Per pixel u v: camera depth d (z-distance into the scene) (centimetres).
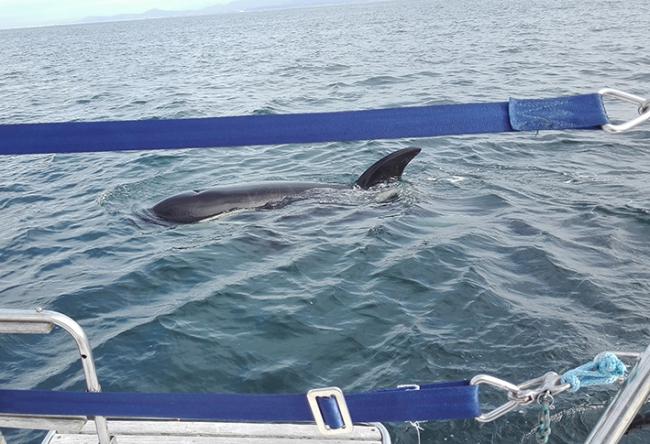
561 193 943
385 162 988
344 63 2880
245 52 4134
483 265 697
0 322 263
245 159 1283
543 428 252
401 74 2314
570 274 664
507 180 1023
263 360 545
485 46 3111
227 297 652
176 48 5278
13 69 4138
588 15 4759
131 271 733
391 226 832
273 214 907
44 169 1316
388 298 635
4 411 276
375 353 545
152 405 266
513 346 541
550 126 223
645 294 618
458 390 250
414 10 11094
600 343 538
